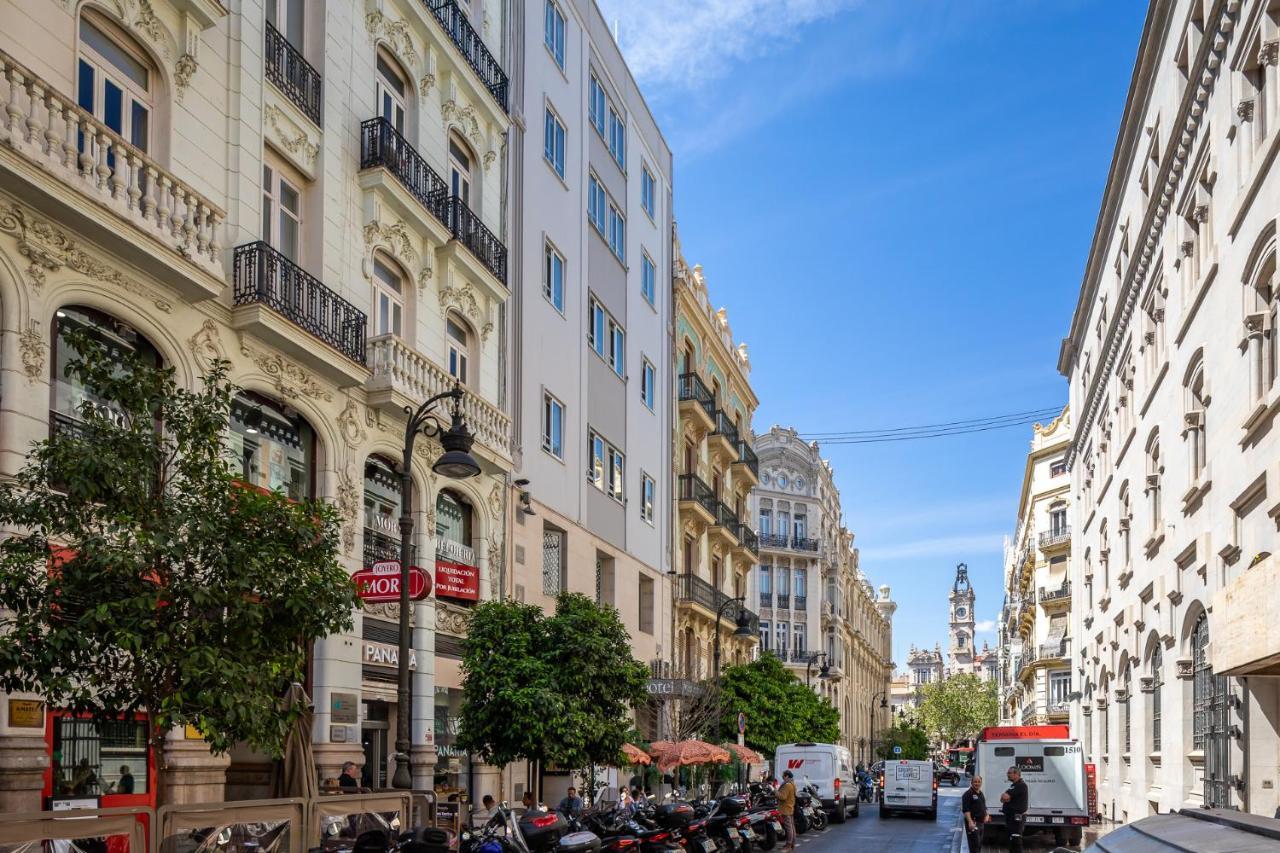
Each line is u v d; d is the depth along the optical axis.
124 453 10.56
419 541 21.33
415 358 20.66
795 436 79.38
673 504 39.78
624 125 37.03
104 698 10.53
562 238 30.36
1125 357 30.59
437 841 10.91
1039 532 68.31
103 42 14.70
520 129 27.70
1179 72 21.81
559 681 20.20
